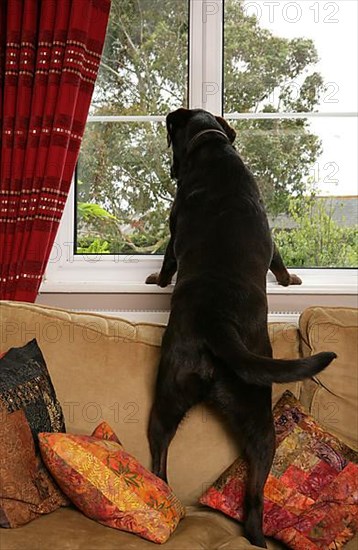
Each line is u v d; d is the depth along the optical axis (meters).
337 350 2.31
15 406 1.81
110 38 2.89
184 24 2.88
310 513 2.04
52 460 1.76
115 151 2.92
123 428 2.19
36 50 2.65
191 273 2.19
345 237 2.90
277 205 2.90
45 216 2.60
